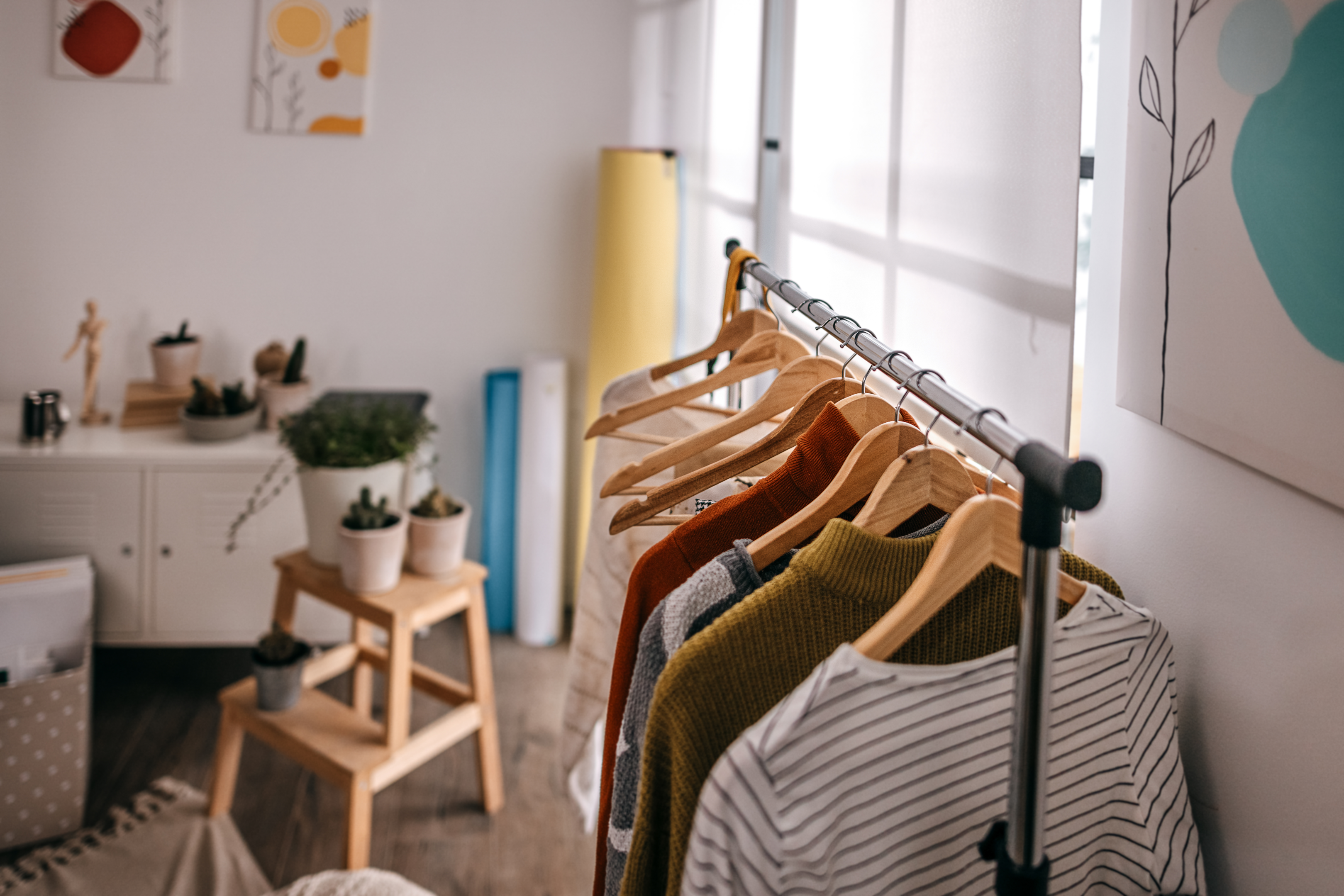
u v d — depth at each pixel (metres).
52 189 3.29
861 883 0.81
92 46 3.22
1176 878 0.92
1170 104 0.93
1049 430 1.05
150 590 2.94
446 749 2.72
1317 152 0.74
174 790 2.50
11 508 2.85
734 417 1.25
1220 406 0.87
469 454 3.57
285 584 2.32
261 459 2.91
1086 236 1.15
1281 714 0.84
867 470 0.97
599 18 3.35
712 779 0.75
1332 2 0.72
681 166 3.22
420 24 3.32
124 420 3.08
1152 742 0.92
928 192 1.36
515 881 2.24
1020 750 0.68
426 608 2.22
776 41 2.23
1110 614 0.88
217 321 3.42
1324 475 0.75
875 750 0.79
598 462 1.65
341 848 2.33
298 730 2.20
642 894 0.85
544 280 3.48
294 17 3.27
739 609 0.84
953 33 1.28
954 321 1.29
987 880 0.87
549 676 3.16
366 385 3.51
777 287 1.36
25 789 2.31
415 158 3.39
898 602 0.82
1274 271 0.79
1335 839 0.78
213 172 3.34
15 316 3.35
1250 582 0.88
